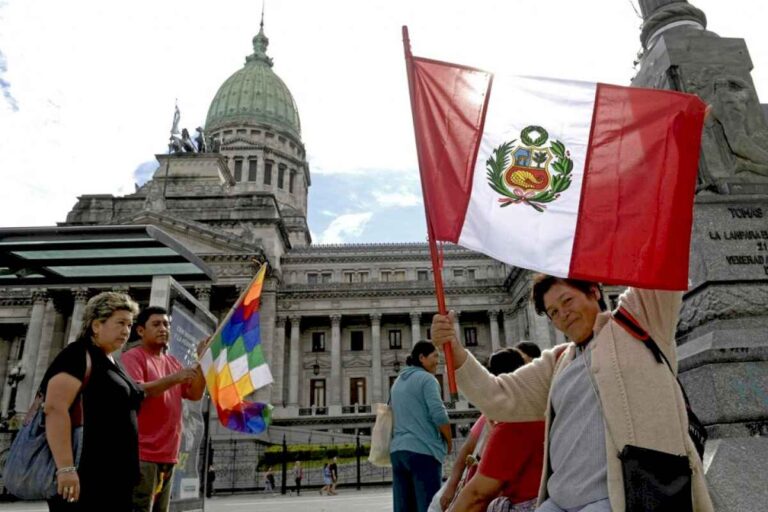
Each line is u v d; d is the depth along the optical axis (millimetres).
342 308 72312
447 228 4836
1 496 36281
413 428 7781
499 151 5055
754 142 8227
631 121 4957
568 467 3684
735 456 5938
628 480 3324
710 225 7570
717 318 7148
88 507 5184
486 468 4859
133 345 8641
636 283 4141
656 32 9500
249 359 10070
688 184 4648
